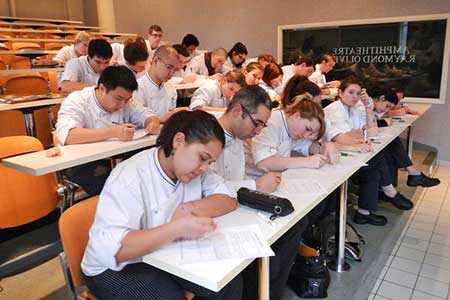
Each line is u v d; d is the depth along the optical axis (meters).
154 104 3.04
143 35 7.57
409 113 3.73
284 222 1.29
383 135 2.83
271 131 2.01
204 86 3.51
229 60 5.45
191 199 1.36
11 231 2.50
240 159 1.84
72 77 3.43
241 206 1.42
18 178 2.18
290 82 2.46
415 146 5.08
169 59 2.92
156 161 1.25
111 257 1.10
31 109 2.96
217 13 6.44
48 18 8.80
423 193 3.74
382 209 3.10
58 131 2.21
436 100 4.87
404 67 5.04
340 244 2.17
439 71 4.81
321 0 5.45
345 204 2.12
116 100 2.34
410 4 4.85
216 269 1.00
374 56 5.22
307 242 2.27
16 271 2.21
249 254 1.07
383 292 2.22
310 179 1.75
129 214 1.15
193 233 1.11
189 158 1.15
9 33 6.37
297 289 1.94
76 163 1.86
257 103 1.64
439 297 2.17
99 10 8.03
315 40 5.64
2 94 3.39
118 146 2.08
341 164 2.02
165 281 1.23
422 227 3.02
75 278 1.32
